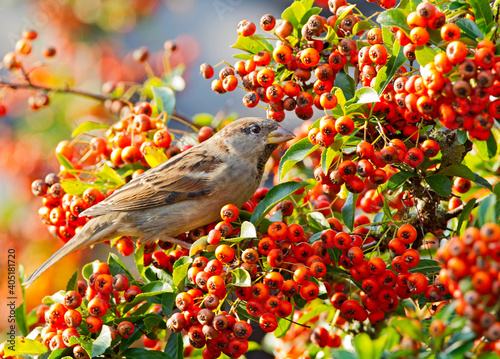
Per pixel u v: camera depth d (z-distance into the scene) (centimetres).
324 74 680
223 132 959
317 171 729
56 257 919
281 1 1669
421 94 572
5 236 1304
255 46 754
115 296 723
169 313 689
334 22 704
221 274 656
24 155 1369
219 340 639
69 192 861
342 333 812
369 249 745
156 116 972
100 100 1124
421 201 728
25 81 1043
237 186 934
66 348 662
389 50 676
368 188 941
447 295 651
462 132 634
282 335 735
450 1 658
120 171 925
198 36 1748
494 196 494
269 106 744
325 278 789
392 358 494
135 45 1669
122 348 685
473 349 521
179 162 930
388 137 705
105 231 920
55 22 1508
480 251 448
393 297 654
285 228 664
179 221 916
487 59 534
